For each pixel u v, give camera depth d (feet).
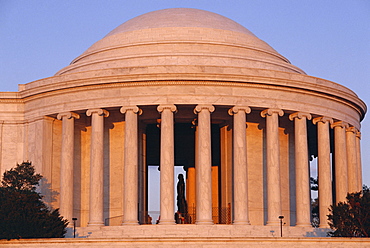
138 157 562.25
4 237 453.58
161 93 526.16
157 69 526.98
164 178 517.14
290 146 587.68
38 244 445.37
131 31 598.34
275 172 534.37
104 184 565.12
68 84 542.57
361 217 483.10
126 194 524.11
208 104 524.93
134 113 528.63
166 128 521.65
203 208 514.68
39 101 567.59
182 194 612.29
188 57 561.02
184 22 599.98
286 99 544.62
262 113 543.80
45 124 563.07
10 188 496.23
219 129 594.24
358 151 623.36
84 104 540.93
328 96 565.53
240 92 531.50
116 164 564.30
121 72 531.09
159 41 578.66
